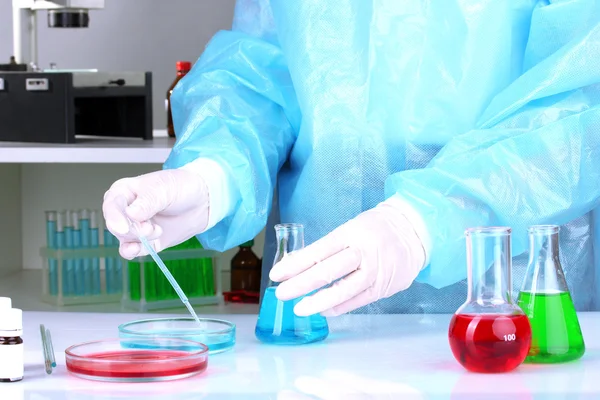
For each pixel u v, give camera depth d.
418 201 1.44
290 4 1.79
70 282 2.97
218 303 2.95
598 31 1.53
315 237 1.84
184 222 1.59
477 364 1.18
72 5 2.96
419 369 1.22
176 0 3.53
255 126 1.78
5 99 2.91
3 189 3.39
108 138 3.11
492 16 1.70
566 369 1.21
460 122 1.74
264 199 1.68
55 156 2.69
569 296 1.26
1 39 3.56
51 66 3.23
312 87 1.78
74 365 1.20
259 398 1.08
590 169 1.47
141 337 1.29
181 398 1.09
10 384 1.16
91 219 2.99
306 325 1.38
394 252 1.37
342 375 1.19
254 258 3.03
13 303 2.97
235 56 1.86
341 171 1.80
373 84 1.76
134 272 2.85
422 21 1.73
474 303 1.20
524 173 1.44
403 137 1.77
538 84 1.54
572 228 1.79
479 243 1.19
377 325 1.55
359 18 1.76
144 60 3.56
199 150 1.66
